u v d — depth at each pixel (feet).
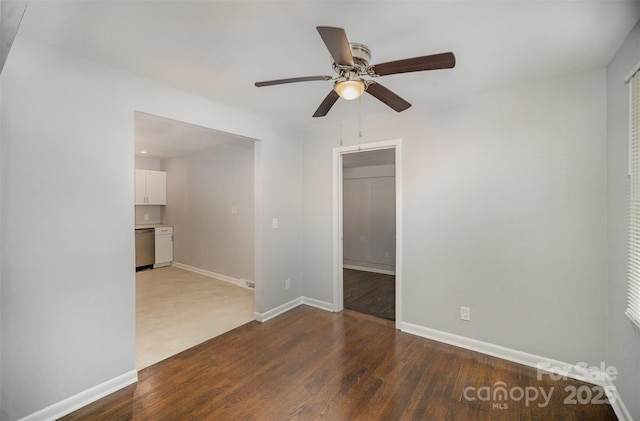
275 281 11.40
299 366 7.80
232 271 15.92
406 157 9.76
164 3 4.54
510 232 8.03
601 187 6.88
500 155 8.14
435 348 8.73
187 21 5.03
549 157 7.47
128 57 6.31
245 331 9.96
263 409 6.19
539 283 7.66
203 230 17.58
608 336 6.73
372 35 5.42
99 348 6.57
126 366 6.99
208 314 11.48
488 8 4.64
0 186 5.35
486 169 8.35
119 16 4.88
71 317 6.19
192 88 7.98
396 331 9.92
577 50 6.00
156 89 7.57
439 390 6.79
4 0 3.32
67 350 6.13
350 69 5.26
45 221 5.85
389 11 4.72
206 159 17.24
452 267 8.95
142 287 15.07
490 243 8.33
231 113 9.56
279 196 11.53
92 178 6.47
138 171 18.85
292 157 12.12
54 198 5.96
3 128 5.38
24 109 5.58
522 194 7.84
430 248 9.34
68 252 6.14
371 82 5.69
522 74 7.15
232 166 15.80
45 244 5.86
